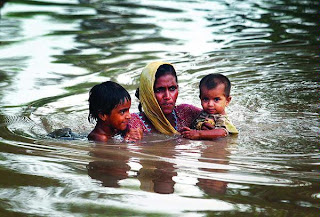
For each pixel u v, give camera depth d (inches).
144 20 581.9
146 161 239.5
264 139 282.5
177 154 253.4
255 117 323.6
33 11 618.2
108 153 252.2
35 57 438.3
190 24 565.3
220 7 654.5
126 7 653.3
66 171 222.2
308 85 386.9
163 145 272.1
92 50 462.9
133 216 177.6
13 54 444.8
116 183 208.5
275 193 198.5
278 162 239.6
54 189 201.2
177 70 412.2
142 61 430.6
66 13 611.5
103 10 633.6
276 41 504.4
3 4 649.0
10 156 241.4
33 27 540.1
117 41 494.0
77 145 265.9
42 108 329.7
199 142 279.6
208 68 420.5
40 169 223.9
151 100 290.4
